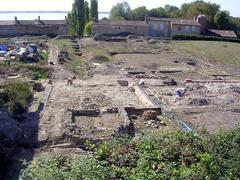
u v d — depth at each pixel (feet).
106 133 65.57
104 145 44.70
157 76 125.90
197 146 43.70
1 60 142.20
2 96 84.38
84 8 290.56
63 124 69.56
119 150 43.62
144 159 40.09
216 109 85.10
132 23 268.82
